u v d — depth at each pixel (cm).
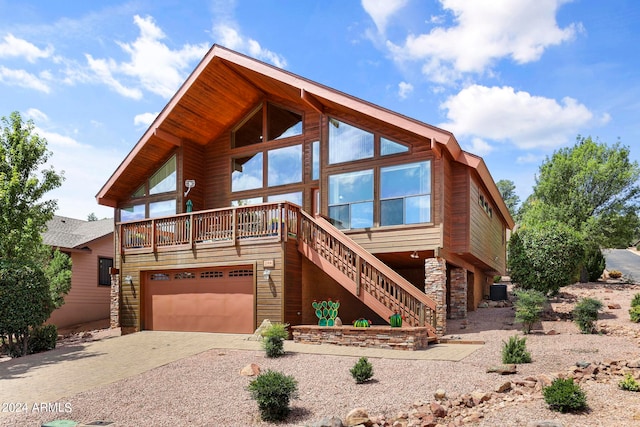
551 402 661
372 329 1174
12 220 1603
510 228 2550
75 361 1207
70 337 1755
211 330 1529
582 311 1288
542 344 1136
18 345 1432
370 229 1505
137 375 1022
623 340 1145
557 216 2558
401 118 1393
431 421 653
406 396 774
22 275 1440
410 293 1247
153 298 1669
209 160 1944
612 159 2509
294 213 1470
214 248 1527
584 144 2661
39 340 1454
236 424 728
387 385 841
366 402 764
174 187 1886
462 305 1648
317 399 800
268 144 1814
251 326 1454
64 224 2666
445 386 805
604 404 671
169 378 984
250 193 1828
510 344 965
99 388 940
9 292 1388
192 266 1565
